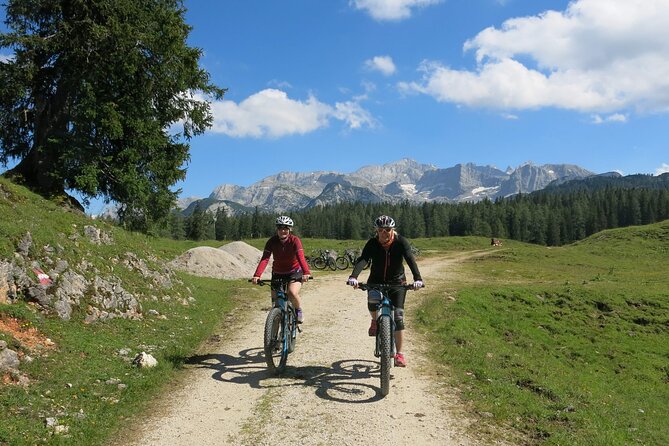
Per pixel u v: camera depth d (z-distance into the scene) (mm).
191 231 123062
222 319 13039
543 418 6250
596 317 21641
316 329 11508
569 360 16328
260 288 19781
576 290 24156
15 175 19328
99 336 9008
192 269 22641
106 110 20406
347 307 15031
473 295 20500
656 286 26828
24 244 9625
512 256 46000
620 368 16594
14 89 20141
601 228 160125
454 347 10164
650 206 161500
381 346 6625
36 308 8922
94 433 5418
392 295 7047
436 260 45688
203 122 25984
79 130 20531
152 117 23281
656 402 13484
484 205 176250
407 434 5492
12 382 6355
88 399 6332
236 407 6320
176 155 25125
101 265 11625
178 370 7973
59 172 20156
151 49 21938
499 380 7875
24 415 5590
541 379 8531
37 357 7195
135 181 22531
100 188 23516
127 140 22891
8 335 7207
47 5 20688
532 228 158000
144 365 7793
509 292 22375
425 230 169250
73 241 12031
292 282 7898
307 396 6672
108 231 14820
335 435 5438
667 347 19047
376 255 7035
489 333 15320
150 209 25234
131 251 14203
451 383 7426
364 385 7188
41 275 9445
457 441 5367
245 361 8586
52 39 20594
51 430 5328
